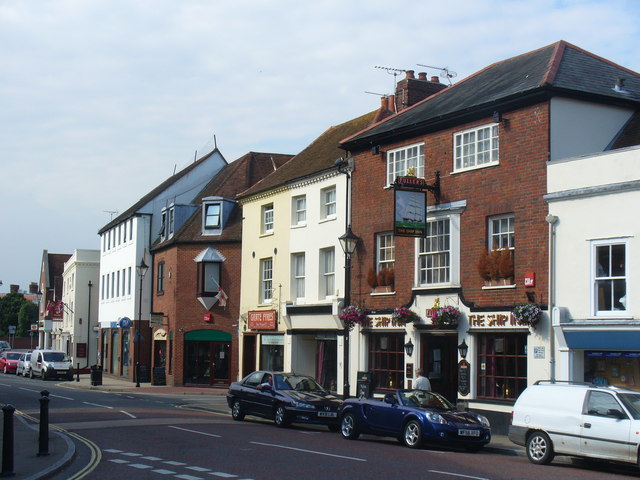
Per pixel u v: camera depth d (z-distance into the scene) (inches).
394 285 998.4
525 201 812.0
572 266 755.4
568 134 807.7
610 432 564.4
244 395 924.6
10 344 3580.2
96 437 722.8
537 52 977.5
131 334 1870.1
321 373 1172.5
